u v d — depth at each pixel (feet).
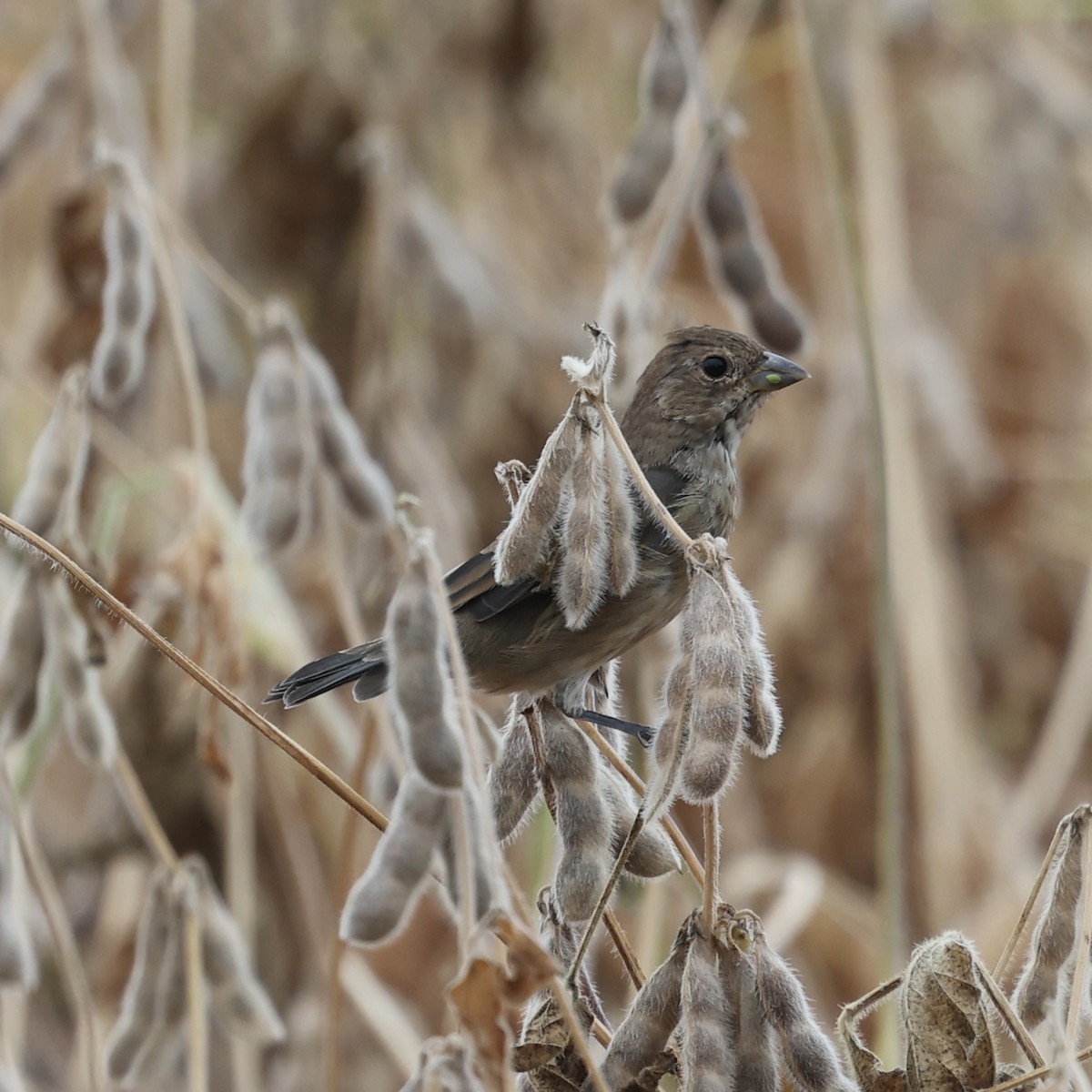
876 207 47.85
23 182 50.83
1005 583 55.36
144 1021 27.99
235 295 32.71
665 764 19.86
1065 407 58.95
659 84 35.19
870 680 50.93
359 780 29.55
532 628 27.45
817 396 55.88
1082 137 57.52
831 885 43.86
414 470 42.29
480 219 55.01
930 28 57.72
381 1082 39.63
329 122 51.62
